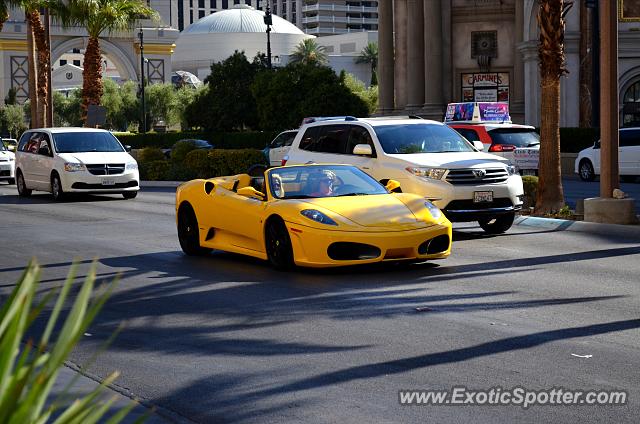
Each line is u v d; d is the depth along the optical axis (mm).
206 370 7129
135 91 111562
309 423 5656
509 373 6762
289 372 6977
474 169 16062
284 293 10703
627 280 11273
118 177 27625
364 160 17109
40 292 11398
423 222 12133
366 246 11727
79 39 135750
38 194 30828
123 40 136375
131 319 9391
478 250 14516
